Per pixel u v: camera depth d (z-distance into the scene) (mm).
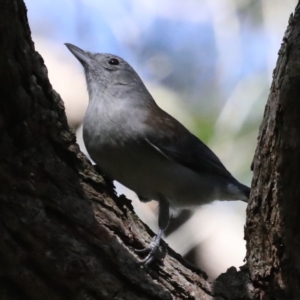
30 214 6543
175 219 11461
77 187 6941
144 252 7809
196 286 7949
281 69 6984
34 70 6434
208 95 12977
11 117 6391
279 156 7262
